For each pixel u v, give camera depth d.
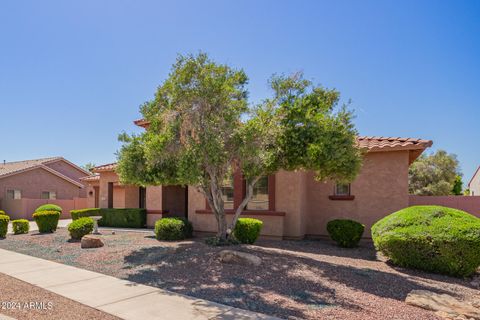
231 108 8.66
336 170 9.58
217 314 5.21
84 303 5.84
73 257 10.23
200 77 8.59
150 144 8.57
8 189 30.69
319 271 7.86
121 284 7.08
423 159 32.03
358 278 7.46
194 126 8.48
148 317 5.12
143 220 18.22
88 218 14.66
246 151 8.42
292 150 9.27
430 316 5.34
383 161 13.55
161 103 9.23
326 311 5.41
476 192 37.66
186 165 8.48
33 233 16.59
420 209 9.46
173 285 6.93
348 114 9.31
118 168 11.27
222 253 8.49
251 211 14.27
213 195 10.45
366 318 5.16
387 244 9.09
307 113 9.14
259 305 5.64
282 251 9.93
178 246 10.27
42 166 33.31
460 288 7.38
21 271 8.43
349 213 14.06
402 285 7.14
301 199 13.95
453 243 8.13
